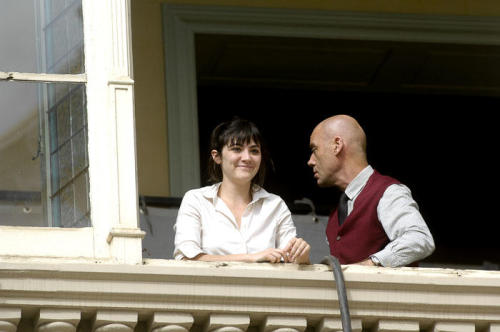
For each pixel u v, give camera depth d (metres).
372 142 19.09
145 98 16.58
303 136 18.72
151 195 16.23
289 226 11.71
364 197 12.03
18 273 10.43
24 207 11.05
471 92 18.94
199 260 11.14
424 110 19.09
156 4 16.91
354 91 18.81
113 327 10.59
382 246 11.88
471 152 19.27
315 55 17.80
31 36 11.50
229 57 17.73
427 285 11.01
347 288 10.91
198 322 10.87
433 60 18.08
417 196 19.09
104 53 11.39
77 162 11.15
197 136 16.58
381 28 17.30
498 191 19.22
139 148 16.39
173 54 16.78
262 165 11.86
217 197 11.66
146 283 10.62
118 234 10.85
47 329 10.49
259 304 10.80
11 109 11.30
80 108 11.28
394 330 10.99
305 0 17.19
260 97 18.61
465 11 17.48
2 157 11.18
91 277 10.55
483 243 19.03
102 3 11.51
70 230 10.93
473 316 11.09
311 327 11.05
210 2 16.98
